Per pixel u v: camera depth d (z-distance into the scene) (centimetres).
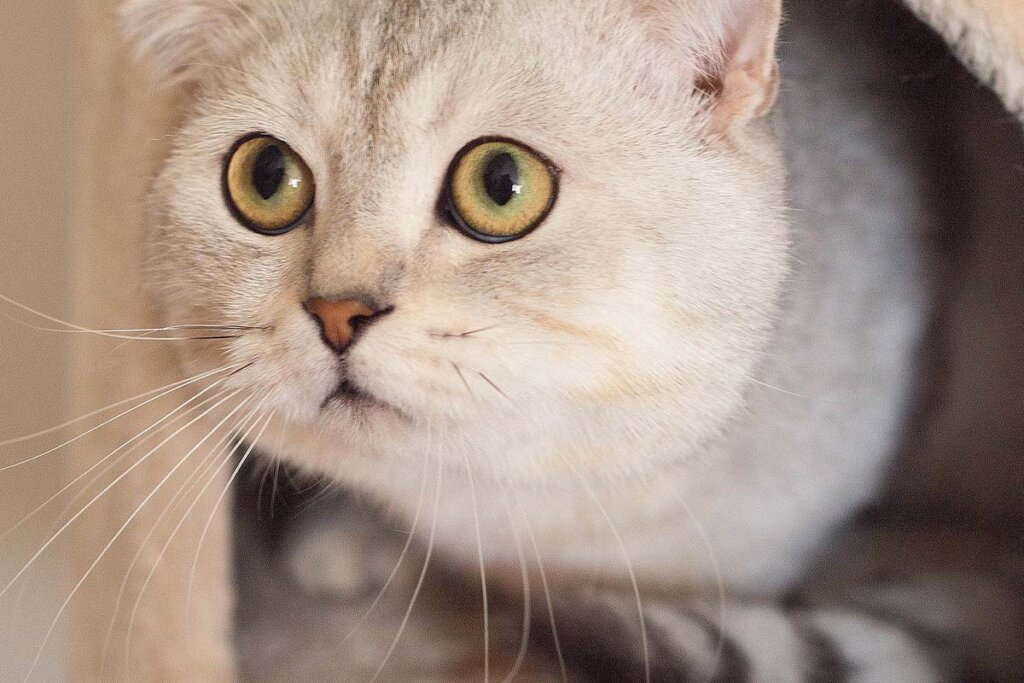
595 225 31
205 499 35
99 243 36
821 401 35
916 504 36
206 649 36
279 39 33
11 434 42
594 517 35
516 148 31
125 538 36
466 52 31
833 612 35
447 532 36
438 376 30
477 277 30
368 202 30
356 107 31
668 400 32
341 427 32
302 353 31
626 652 34
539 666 35
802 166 34
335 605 38
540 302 30
